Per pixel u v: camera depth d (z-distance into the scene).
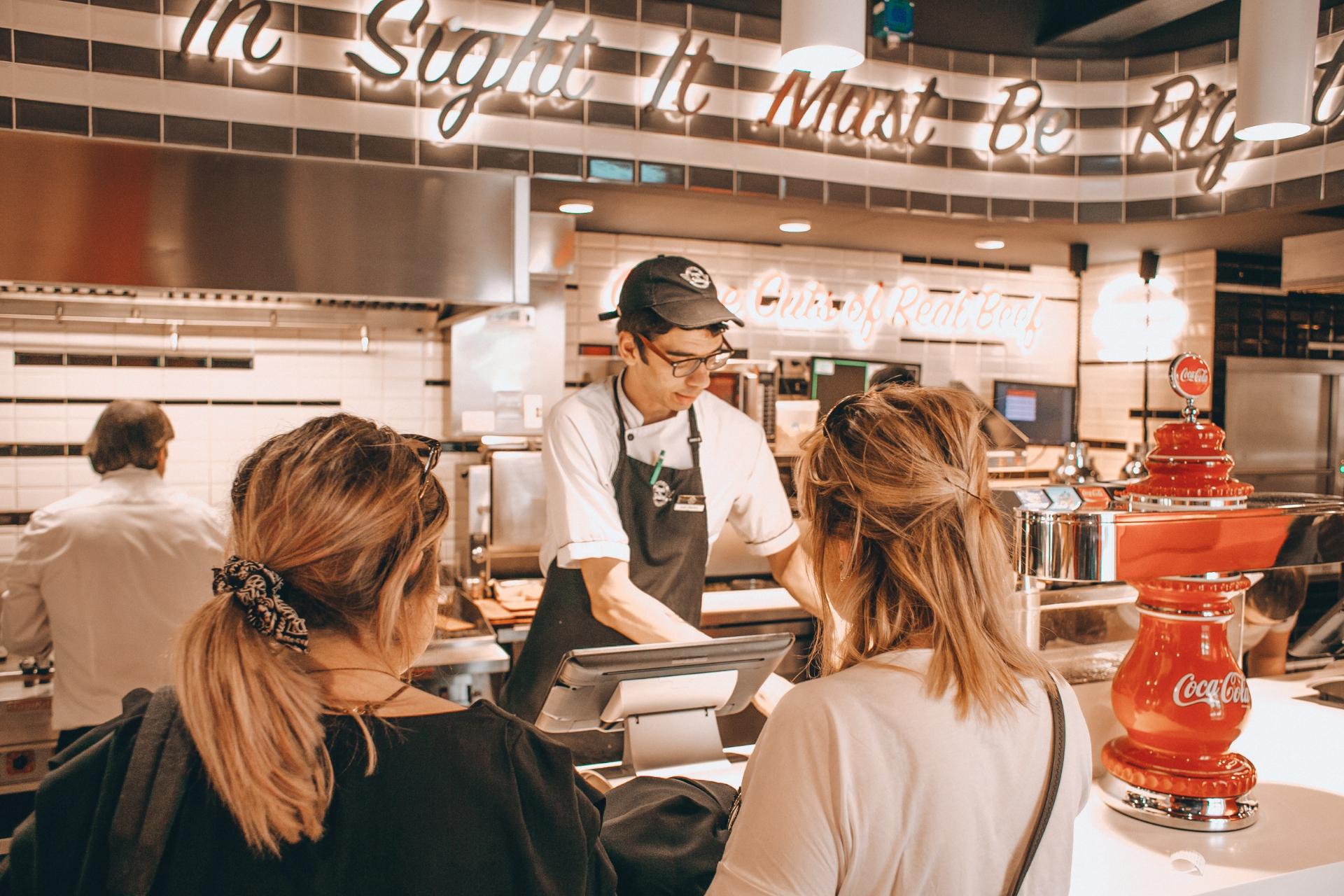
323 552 0.82
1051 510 1.47
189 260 2.53
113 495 2.53
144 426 2.57
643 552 2.14
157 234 2.50
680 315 1.94
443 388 3.98
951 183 3.78
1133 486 1.63
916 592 0.99
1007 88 3.74
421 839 0.78
